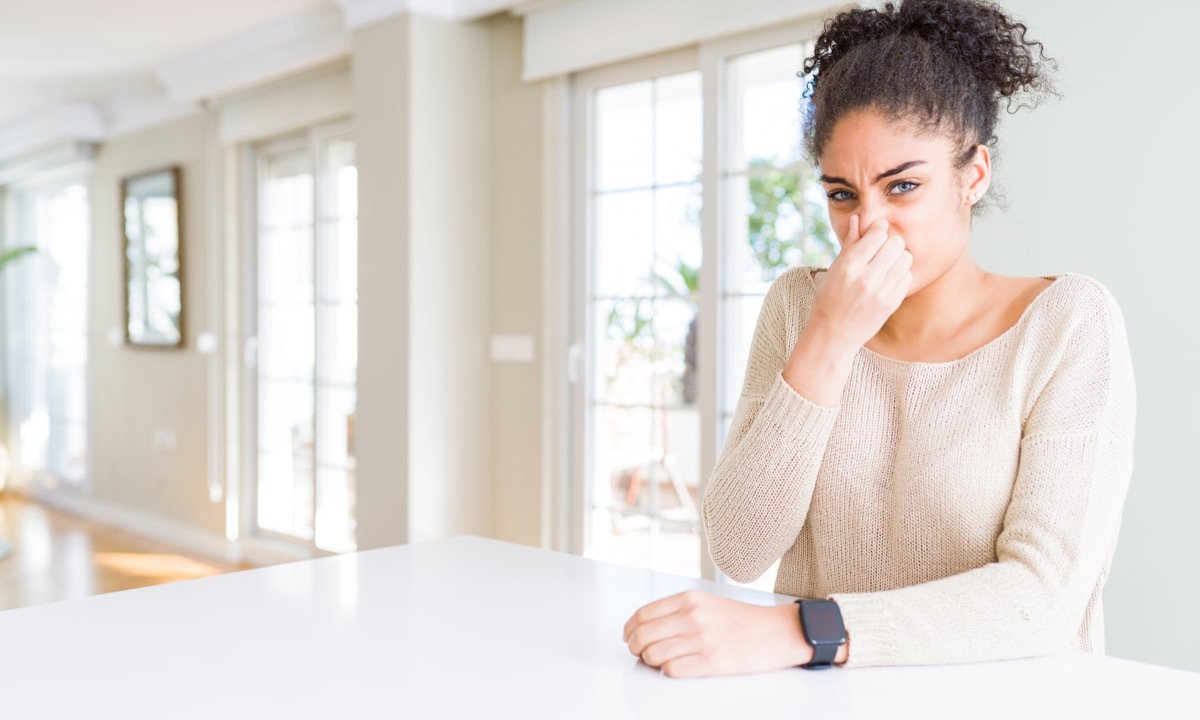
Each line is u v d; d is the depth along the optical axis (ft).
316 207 15.34
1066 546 2.77
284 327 16.42
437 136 12.32
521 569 3.64
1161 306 6.70
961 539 3.07
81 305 21.30
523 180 12.42
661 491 11.17
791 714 2.22
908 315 3.33
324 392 15.39
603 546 11.76
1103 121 6.89
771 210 10.03
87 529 19.51
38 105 19.90
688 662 2.47
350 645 2.73
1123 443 2.93
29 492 23.25
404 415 12.17
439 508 12.37
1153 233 6.72
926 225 2.97
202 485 17.66
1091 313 3.04
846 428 3.35
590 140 11.77
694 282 10.82
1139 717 2.20
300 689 2.39
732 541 3.32
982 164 3.07
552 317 12.09
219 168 17.03
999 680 2.47
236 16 14.12
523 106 12.39
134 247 19.20
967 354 3.20
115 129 19.61
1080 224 7.01
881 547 3.32
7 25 14.52
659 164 11.13
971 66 3.04
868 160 2.94
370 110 12.59
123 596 3.27
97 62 16.61
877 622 2.57
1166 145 6.66
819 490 3.41
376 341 12.57
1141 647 6.80
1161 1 6.64
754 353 3.82
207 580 3.49
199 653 2.67
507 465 12.70
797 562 3.66
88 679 2.47
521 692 2.37
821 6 9.07
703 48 10.40
